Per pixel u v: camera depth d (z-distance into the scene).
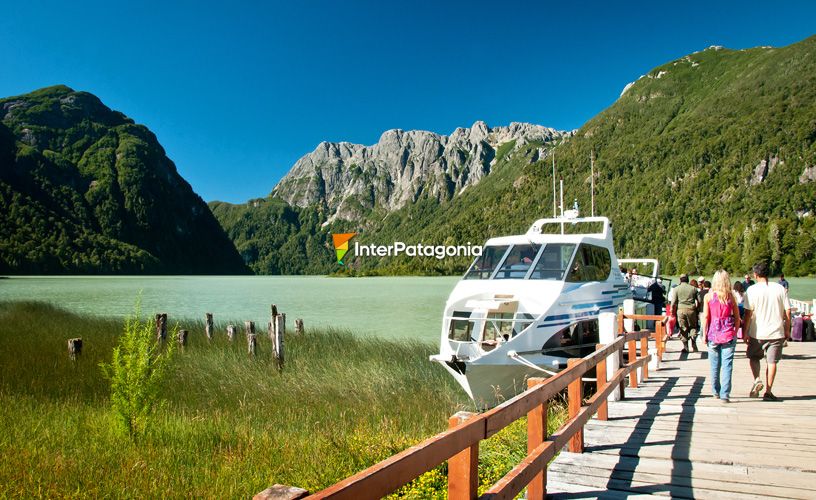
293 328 28.03
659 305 18.38
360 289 96.88
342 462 6.63
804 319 16.55
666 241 195.75
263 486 6.07
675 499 4.91
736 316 8.78
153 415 8.96
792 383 10.37
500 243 13.36
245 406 11.72
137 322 9.14
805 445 6.45
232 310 47.38
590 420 7.71
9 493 5.96
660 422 7.58
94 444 7.78
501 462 6.45
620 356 9.02
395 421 10.12
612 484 5.27
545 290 11.85
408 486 5.67
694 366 12.76
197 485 6.24
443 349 12.20
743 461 5.89
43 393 12.22
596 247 13.37
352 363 16.02
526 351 11.07
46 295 67.12
